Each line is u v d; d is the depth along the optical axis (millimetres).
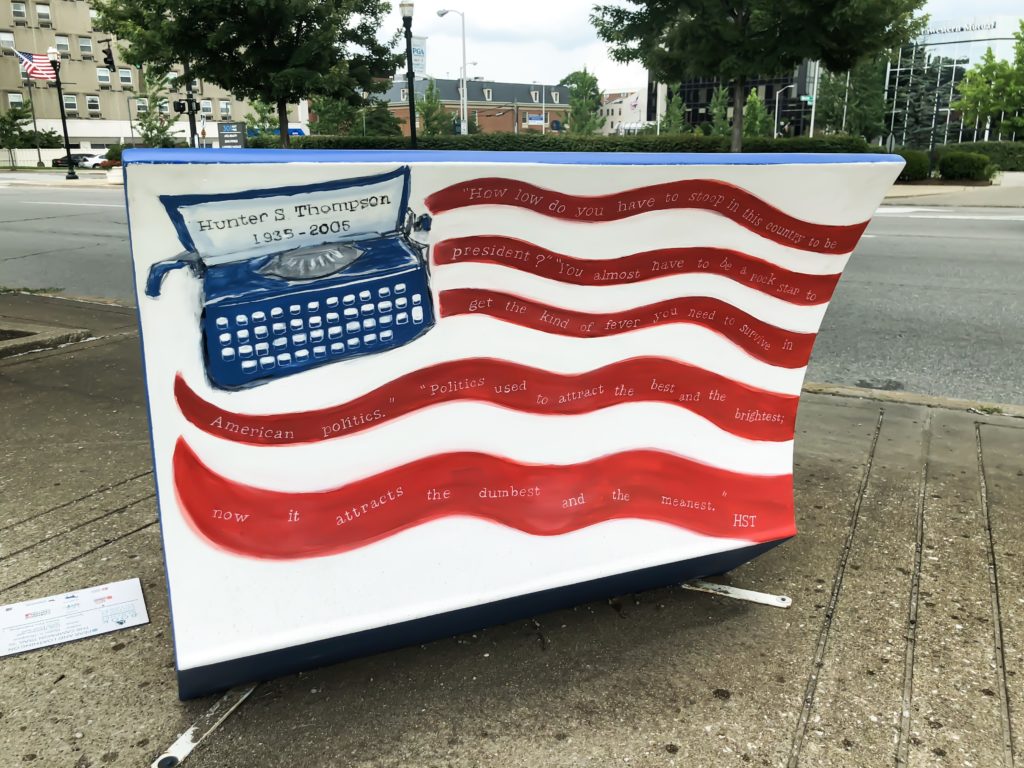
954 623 2508
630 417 2461
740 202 2328
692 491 2580
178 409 1912
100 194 23594
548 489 2385
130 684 2242
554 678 2254
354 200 1917
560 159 2082
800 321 2598
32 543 3039
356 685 2230
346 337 2029
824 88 62969
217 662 2059
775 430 2684
